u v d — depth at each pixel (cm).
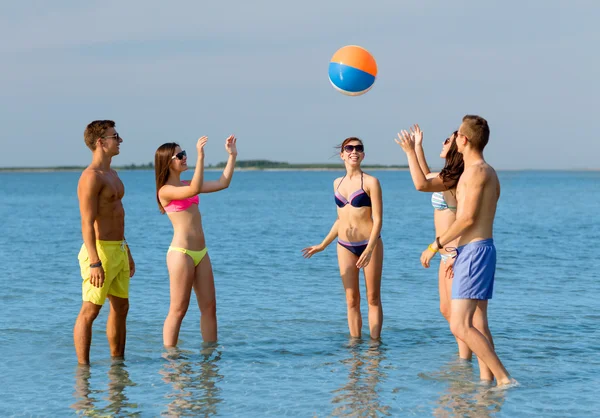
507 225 3100
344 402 650
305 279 1459
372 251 885
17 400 663
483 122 675
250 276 1503
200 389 696
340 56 912
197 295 892
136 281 1423
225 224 3300
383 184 13838
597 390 683
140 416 616
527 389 686
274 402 653
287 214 4169
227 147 856
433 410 625
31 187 12419
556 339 905
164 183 873
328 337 929
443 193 776
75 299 1215
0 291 1298
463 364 784
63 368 777
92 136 776
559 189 9794
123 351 829
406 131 749
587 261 1756
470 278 666
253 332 959
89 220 756
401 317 1054
